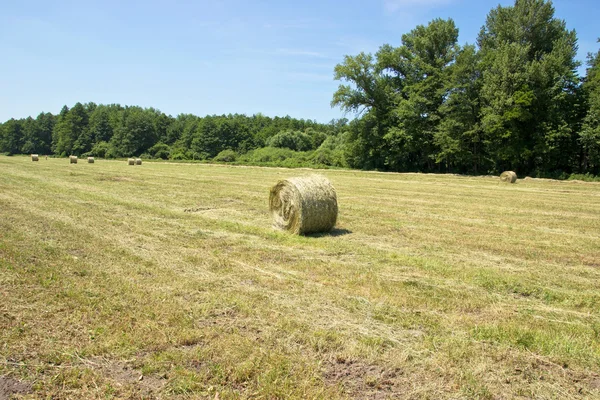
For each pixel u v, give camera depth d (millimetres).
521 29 44250
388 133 48875
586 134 36906
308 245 9641
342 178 34750
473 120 43625
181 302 5930
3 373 4152
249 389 4008
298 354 4633
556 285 7164
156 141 99188
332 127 105375
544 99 40000
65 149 105688
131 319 5324
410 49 52156
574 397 4031
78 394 3895
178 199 17219
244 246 9344
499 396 4031
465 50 44219
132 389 3973
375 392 4035
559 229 12320
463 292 6645
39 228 10375
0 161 49750
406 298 6305
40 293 6051
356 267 7898
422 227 12281
